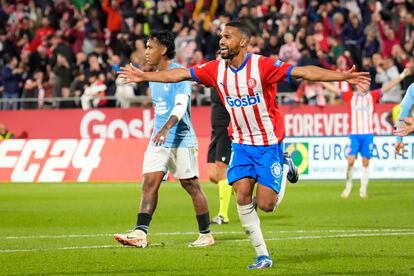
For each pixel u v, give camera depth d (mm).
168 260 22609
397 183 51688
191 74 20891
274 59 20422
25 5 73812
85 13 69500
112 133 57938
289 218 33812
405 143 51812
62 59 62188
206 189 49656
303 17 60750
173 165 25516
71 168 55875
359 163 52562
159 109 25391
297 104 54844
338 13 62844
